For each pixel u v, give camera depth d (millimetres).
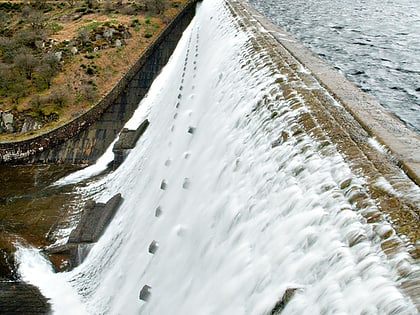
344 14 34906
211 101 20344
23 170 31516
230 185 13086
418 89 19500
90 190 27781
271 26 25688
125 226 19625
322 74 16031
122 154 29438
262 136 13250
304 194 9586
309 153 10633
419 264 6391
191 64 30828
